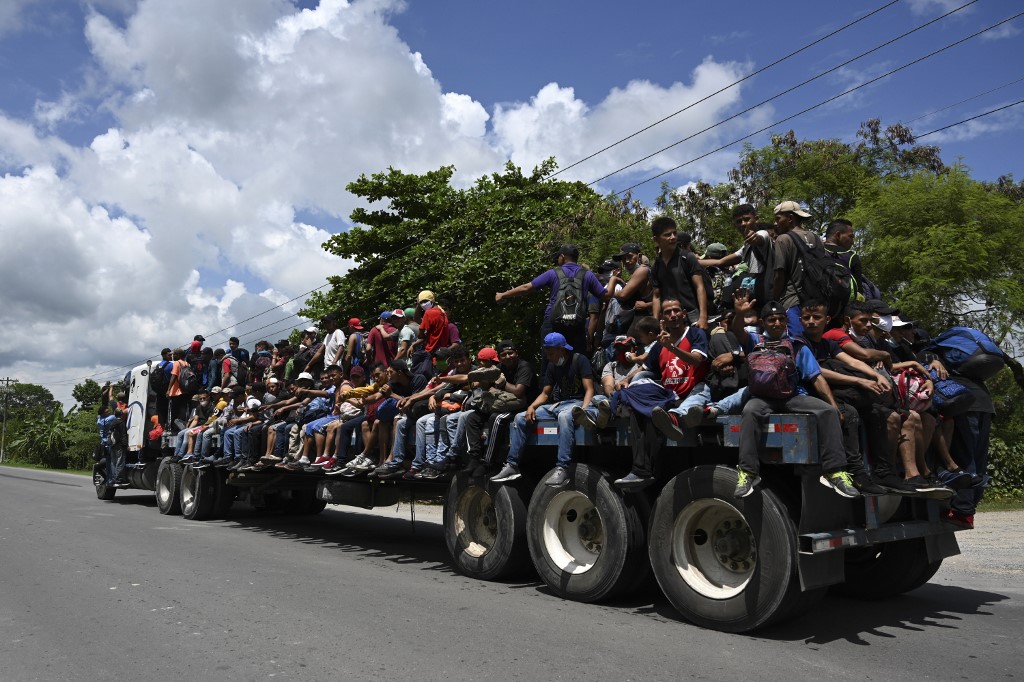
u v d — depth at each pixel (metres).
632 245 7.57
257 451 11.09
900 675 4.42
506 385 7.30
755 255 6.50
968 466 6.39
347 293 23.80
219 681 4.28
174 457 13.30
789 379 5.21
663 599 6.55
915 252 15.09
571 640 5.11
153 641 5.09
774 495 5.23
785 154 17.39
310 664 4.57
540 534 6.73
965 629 5.61
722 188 17.02
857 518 5.54
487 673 4.39
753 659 4.71
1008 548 9.66
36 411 87.56
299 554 8.91
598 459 6.64
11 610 6.01
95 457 16.73
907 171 17.05
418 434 8.02
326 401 10.15
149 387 14.81
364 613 5.84
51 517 12.70
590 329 7.80
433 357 9.48
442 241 22.06
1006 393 16.08
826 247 6.73
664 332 6.06
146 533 10.59
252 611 5.90
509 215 21.14
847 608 6.37
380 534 11.08
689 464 6.08
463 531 7.64
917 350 6.71
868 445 5.55
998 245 15.07
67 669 4.54
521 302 19.56
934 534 6.33
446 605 6.16
